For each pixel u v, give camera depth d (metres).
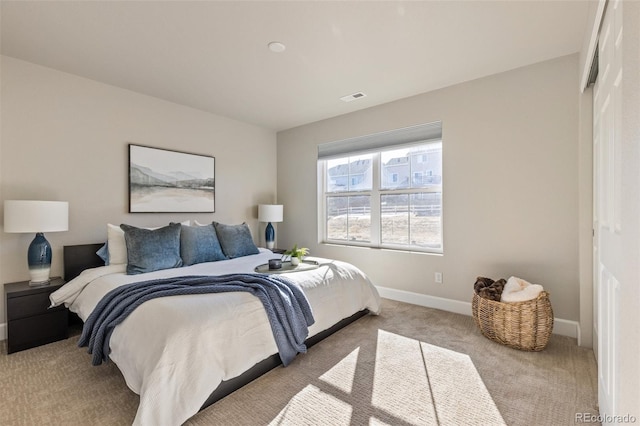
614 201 1.35
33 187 2.64
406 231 3.60
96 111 2.99
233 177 4.23
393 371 1.98
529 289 2.33
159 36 2.21
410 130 3.42
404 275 3.49
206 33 2.17
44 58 2.54
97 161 3.00
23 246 2.61
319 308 2.37
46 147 2.71
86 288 2.40
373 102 3.57
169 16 1.98
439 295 3.23
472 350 2.27
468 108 3.00
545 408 1.61
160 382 1.42
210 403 1.65
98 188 3.00
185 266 2.89
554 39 2.26
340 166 4.23
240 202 4.32
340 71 2.77
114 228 2.84
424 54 2.47
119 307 1.79
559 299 2.56
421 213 3.48
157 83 3.04
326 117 4.14
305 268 2.74
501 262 2.83
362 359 2.14
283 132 4.75
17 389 1.80
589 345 2.29
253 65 2.65
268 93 3.29
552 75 2.56
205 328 1.62
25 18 1.99
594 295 2.17
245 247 3.49
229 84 3.06
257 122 4.37
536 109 2.64
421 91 3.25
